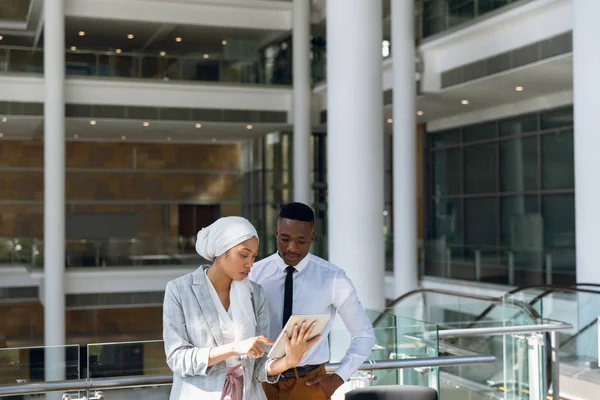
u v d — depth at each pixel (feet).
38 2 63.82
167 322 9.59
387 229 80.38
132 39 72.64
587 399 25.77
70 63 62.75
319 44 71.67
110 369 12.59
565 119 56.49
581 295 26.32
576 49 29.68
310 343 9.55
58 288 61.16
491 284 50.52
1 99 60.85
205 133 79.15
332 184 31.01
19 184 86.89
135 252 68.44
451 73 54.29
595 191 28.73
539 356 20.16
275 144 75.00
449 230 71.97
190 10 65.67
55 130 59.93
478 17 49.42
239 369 9.76
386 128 75.72
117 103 64.08
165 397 12.75
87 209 88.94
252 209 81.20
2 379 12.23
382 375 14.71
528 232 60.80
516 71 47.60
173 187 91.56
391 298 58.29
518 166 61.98
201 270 9.84
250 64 67.67
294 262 11.10
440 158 73.46
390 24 61.67
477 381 22.48
